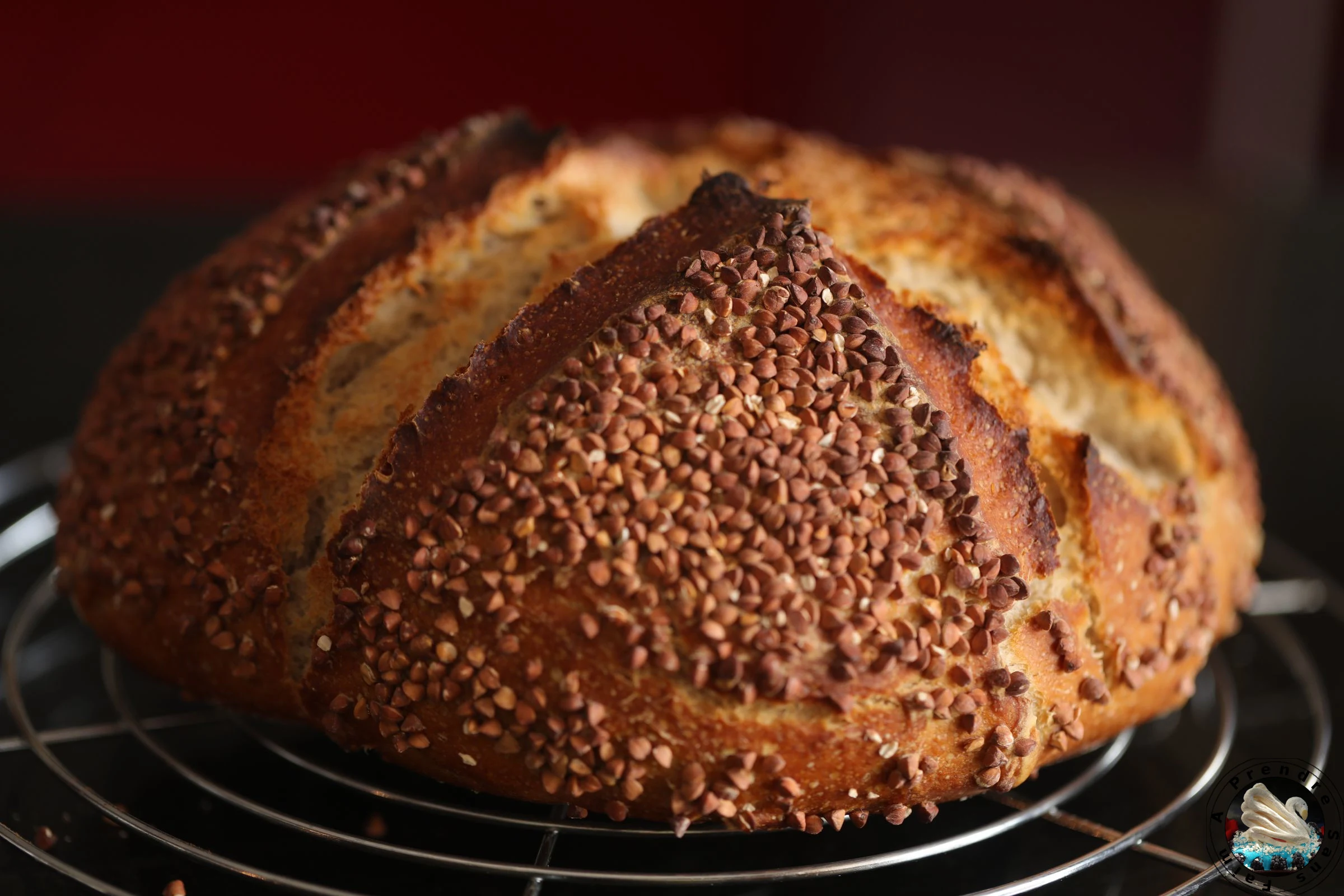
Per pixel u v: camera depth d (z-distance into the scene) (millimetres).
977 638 322
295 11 795
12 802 350
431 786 351
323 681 334
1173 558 356
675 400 321
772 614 313
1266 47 824
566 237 365
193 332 365
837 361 326
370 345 353
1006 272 369
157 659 358
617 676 315
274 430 344
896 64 861
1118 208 658
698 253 336
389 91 820
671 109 860
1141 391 367
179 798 352
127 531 354
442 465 326
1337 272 621
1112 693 351
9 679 371
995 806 359
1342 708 404
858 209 372
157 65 790
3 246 603
